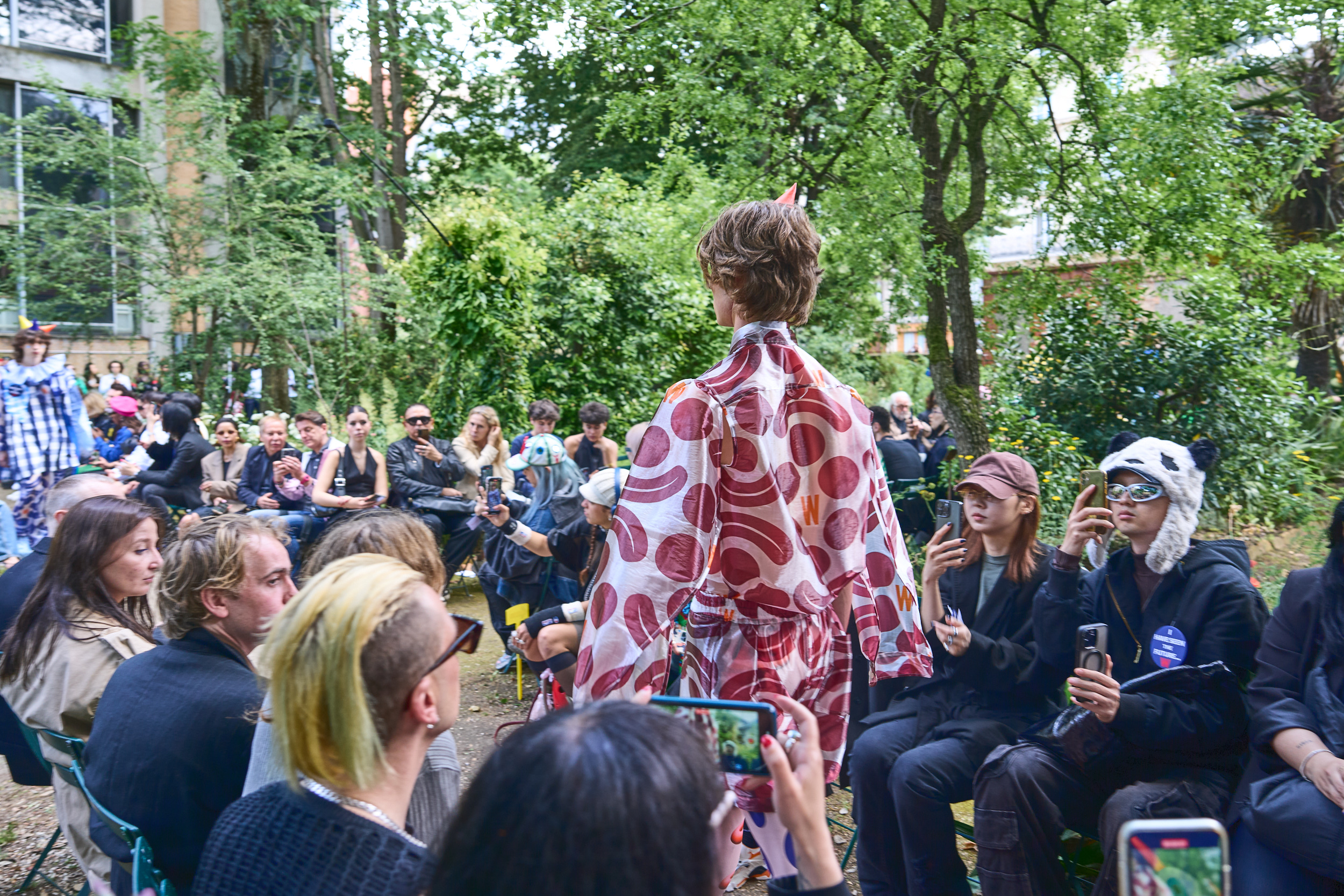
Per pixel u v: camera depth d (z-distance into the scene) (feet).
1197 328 28.71
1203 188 25.30
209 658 6.97
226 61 56.39
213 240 43.06
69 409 25.82
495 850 3.01
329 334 41.27
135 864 6.35
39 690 8.35
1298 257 27.81
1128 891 3.60
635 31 26.45
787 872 5.25
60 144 42.27
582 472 21.97
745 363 5.52
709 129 27.20
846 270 32.78
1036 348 30.68
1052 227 29.25
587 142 63.87
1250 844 7.59
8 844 12.28
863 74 26.02
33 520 25.17
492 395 28.71
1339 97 36.37
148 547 8.76
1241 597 8.55
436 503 21.90
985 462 10.14
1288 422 28.63
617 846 2.93
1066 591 9.21
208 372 42.75
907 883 9.48
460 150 68.13
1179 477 8.70
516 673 18.94
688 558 5.20
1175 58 26.61
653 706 3.95
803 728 4.12
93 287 44.88
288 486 22.33
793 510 5.58
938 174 26.22
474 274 27.84
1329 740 7.35
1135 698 8.07
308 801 4.50
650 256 34.27
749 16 25.09
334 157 53.52
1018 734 9.47
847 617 6.23
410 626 4.45
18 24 53.31
